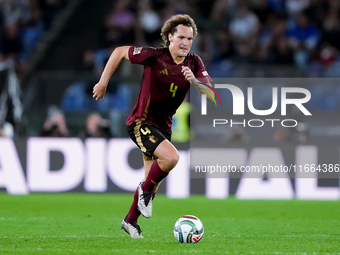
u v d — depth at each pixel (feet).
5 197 113.70
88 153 120.26
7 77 130.52
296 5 183.52
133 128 60.64
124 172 120.26
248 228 76.13
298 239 65.41
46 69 172.24
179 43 58.13
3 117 127.75
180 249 55.98
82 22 180.96
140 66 141.90
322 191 120.06
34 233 67.97
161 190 121.08
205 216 90.43
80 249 55.42
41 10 188.75
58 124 124.57
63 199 111.65
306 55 168.45
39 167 120.37
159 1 182.91
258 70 134.00
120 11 173.17
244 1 183.21
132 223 62.54
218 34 169.99
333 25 174.91
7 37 177.58
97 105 128.16
